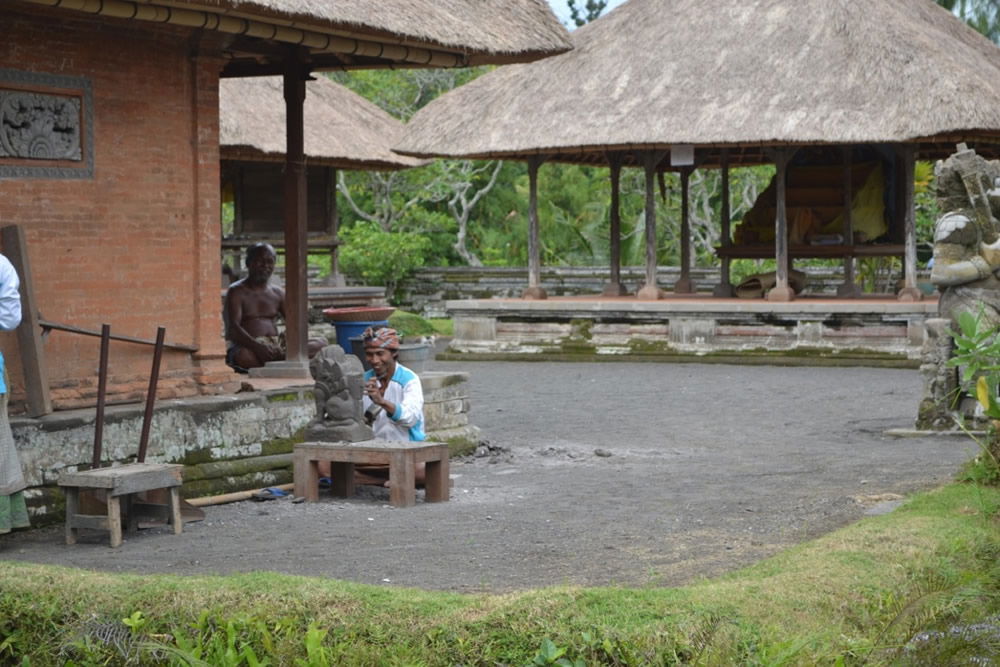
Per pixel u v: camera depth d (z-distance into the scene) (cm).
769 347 2380
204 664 564
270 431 1130
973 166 1353
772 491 1050
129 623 608
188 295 1130
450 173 3950
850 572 652
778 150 2409
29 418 964
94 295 1049
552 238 4300
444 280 3794
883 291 3247
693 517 937
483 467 1223
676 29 2545
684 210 2791
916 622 591
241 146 2316
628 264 4138
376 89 3862
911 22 2464
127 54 1073
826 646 556
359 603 598
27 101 998
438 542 857
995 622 605
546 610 577
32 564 694
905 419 1552
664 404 1745
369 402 1094
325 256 3828
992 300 1358
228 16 1033
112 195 1062
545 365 2402
